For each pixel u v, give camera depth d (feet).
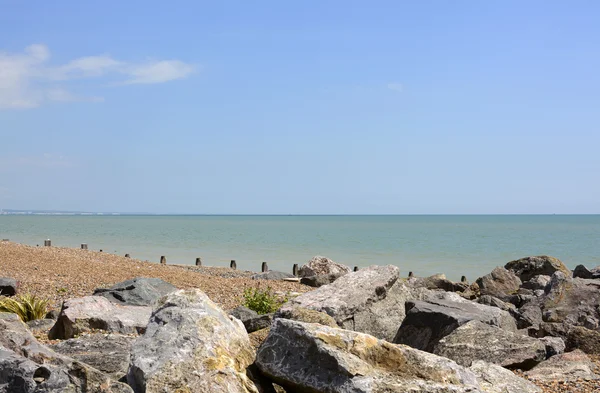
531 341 37.93
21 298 53.31
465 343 37.35
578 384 34.65
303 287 83.76
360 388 25.09
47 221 630.74
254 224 572.92
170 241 248.73
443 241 275.18
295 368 26.89
